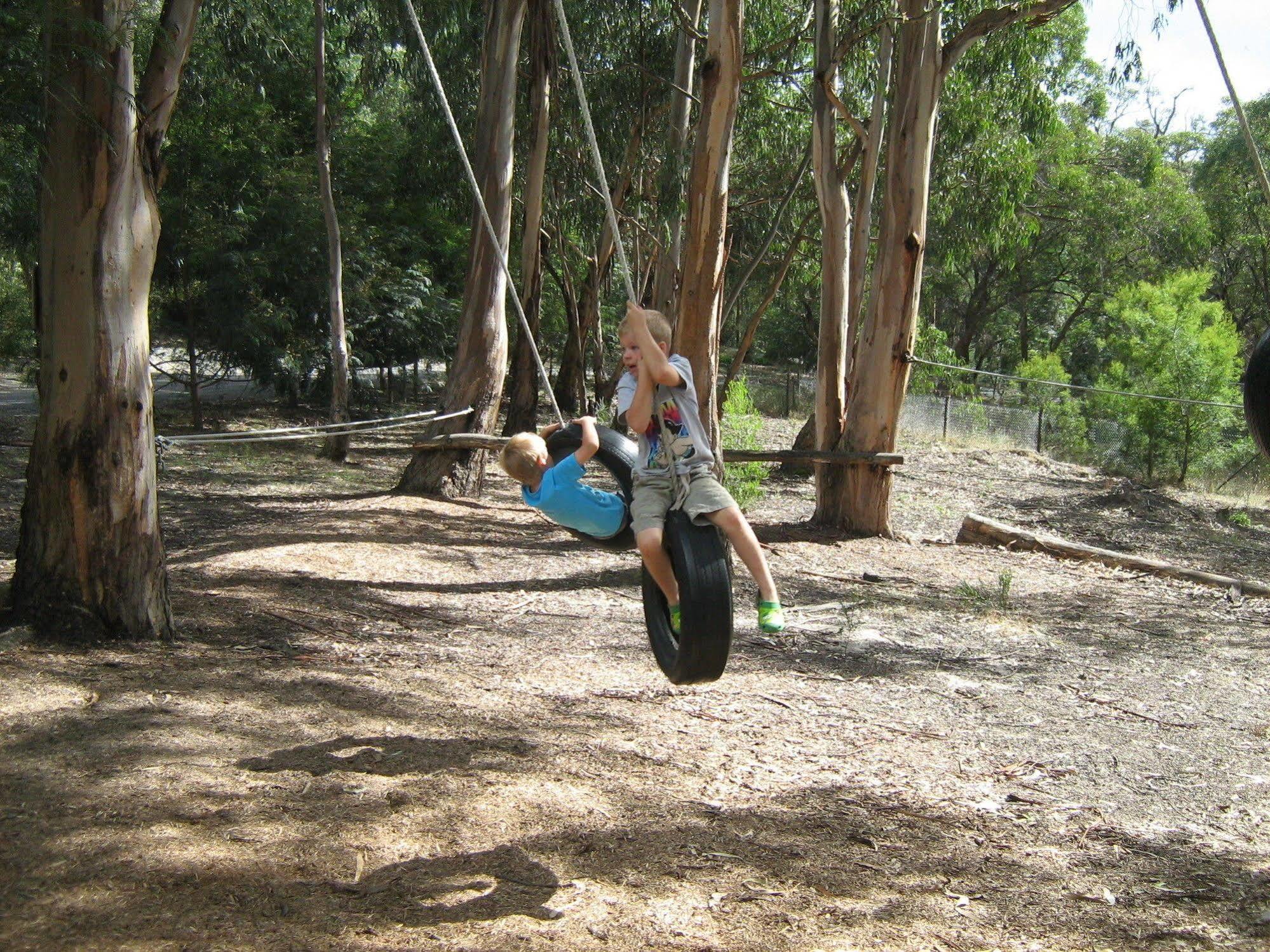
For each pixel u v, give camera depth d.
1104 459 25.80
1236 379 23.78
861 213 18.44
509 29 15.97
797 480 21.47
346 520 13.42
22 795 4.78
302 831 4.64
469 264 16.66
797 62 22.95
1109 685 8.09
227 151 23.17
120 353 7.18
